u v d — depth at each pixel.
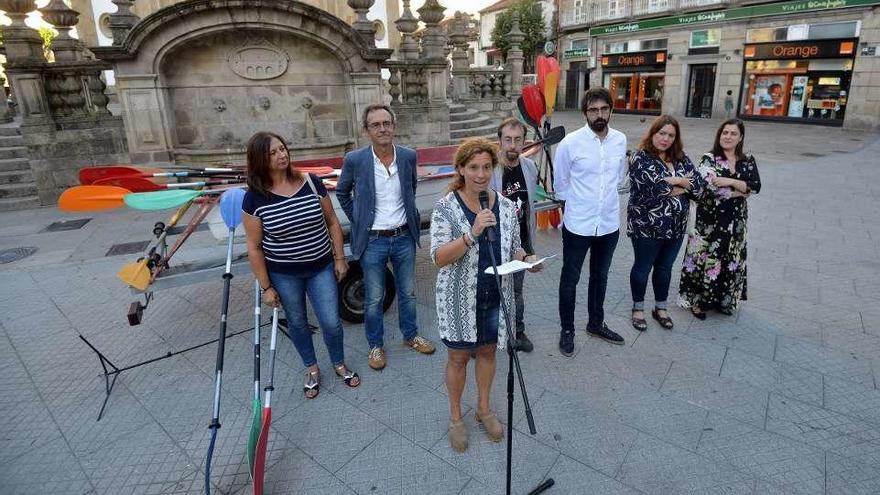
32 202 7.92
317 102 7.35
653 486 2.34
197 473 2.50
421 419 2.85
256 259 2.76
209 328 3.92
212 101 6.87
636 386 3.07
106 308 4.29
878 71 16.50
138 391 3.14
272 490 2.37
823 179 9.08
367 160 3.10
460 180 2.37
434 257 2.26
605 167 3.19
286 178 2.76
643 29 24.67
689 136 16.34
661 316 3.78
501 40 30.25
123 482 2.45
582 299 4.29
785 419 2.75
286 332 3.59
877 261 4.98
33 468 2.54
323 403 3.00
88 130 8.18
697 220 3.79
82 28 13.59
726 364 3.27
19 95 7.66
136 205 3.06
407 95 9.32
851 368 3.20
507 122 3.16
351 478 2.44
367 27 7.50
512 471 2.45
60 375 3.33
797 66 18.98
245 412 2.95
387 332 3.81
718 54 21.48
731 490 2.30
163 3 13.88
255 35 6.76
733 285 3.77
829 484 2.32
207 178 3.74
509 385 2.08
